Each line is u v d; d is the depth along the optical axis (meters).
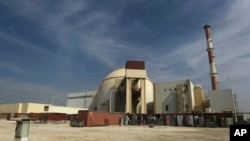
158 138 22.00
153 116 59.41
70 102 125.19
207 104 74.62
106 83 100.25
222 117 50.59
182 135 25.94
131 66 79.50
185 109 72.12
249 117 48.50
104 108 93.50
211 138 22.53
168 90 78.69
